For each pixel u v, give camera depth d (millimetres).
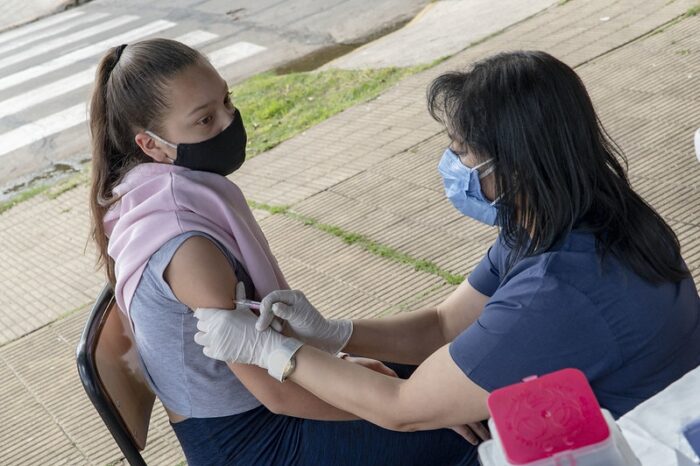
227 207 1867
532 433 1113
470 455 1955
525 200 1552
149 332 1859
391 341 2082
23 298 4684
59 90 9055
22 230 5648
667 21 6086
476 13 7844
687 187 3934
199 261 1789
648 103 4906
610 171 1565
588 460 1103
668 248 1615
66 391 3699
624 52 5730
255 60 8539
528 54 1555
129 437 1836
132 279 1834
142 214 1843
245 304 1800
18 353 4113
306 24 9352
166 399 1941
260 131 6297
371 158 5188
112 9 12477
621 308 1528
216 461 1951
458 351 1594
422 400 1642
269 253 2059
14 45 11758
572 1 7230
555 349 1536
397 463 1927
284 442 1926
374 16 9109
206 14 10680
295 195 4973
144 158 1941
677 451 1224
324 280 3994
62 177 6711
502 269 2016
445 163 1695
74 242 5238
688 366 1625
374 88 6480
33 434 3457
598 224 1547
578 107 1522
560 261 1544
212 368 1876
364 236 4293
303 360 1756
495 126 1528
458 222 4207
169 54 1854
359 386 1707
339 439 1911
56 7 13633
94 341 1843
